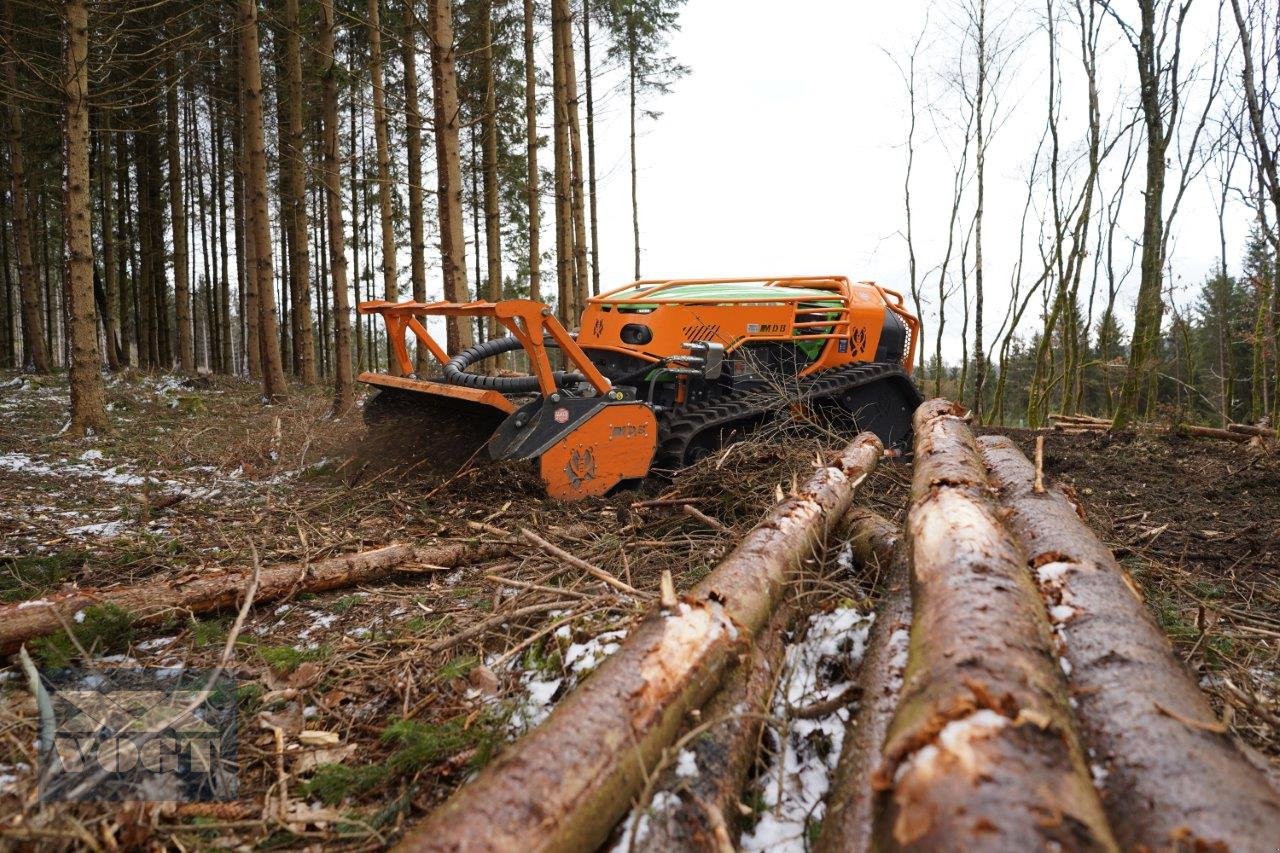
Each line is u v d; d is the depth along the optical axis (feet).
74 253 29.37
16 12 48.47
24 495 20.31
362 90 59.21
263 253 41.29
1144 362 34.60
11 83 49.93
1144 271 33.35
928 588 7.79
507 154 66.18
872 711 7.31
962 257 47.34
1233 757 5.58
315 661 10.64
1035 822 4.26
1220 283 45.70
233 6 48.60
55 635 10.62
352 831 7.23
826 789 7.45
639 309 22.40
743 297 22.79
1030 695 5.53
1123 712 6.04
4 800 7.47
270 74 57.67
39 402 40.88
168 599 11.96
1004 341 45.70
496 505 17.46
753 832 6.97
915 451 14.05
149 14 52.80
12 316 76.13
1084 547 8.91
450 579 14.42
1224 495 21.88
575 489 18.35
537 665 10.00
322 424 30.71
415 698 9.76
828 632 9.74
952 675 5.74
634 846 5.90
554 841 5.35
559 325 18.65
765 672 8.82
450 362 22.63
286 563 14.37
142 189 69.00
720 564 9.72
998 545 8.20
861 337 24.85
